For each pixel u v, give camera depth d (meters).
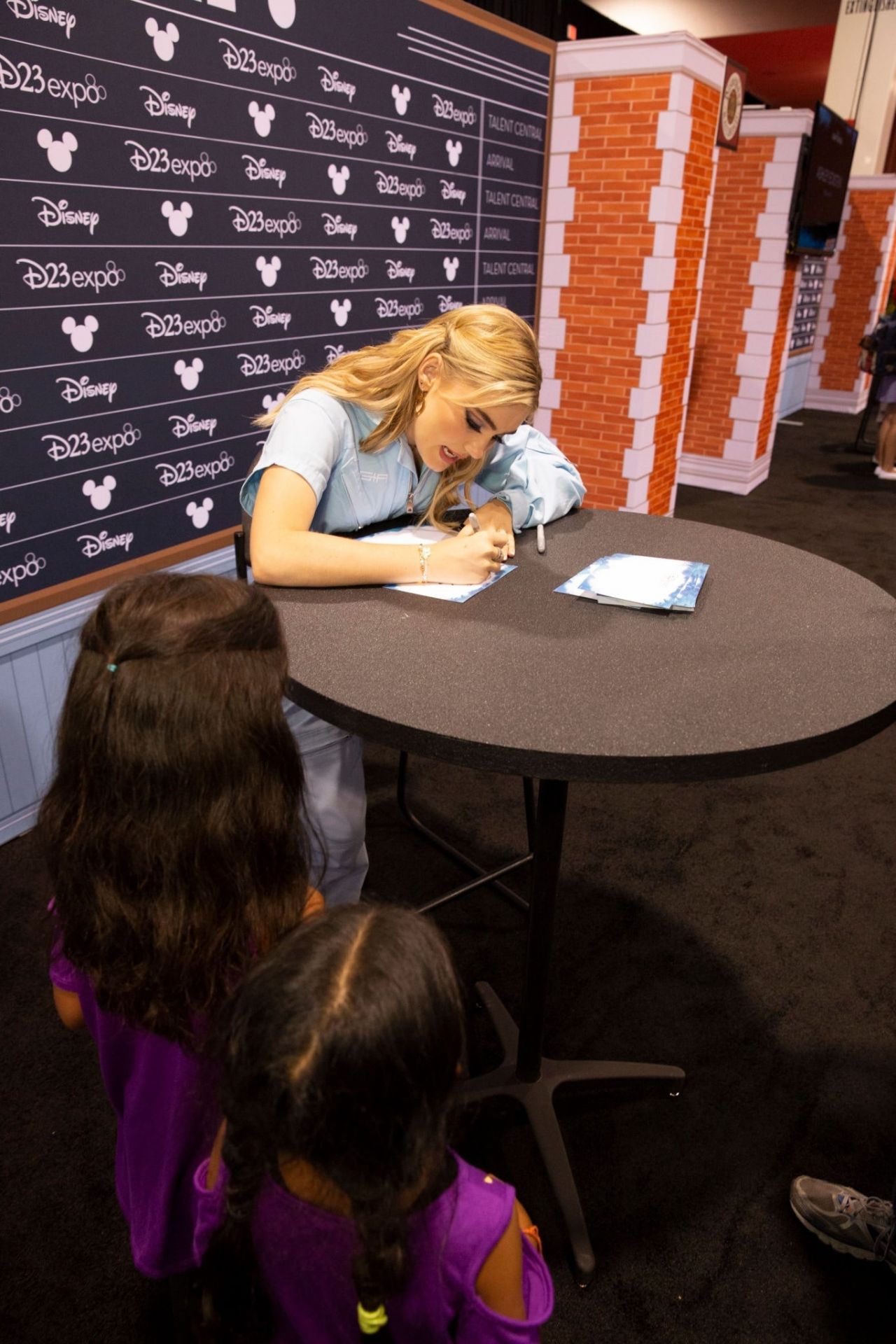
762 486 6.33
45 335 2.02
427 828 2.43
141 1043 0.79
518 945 2.01
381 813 2.50
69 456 2.16
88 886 0.73
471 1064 1.69
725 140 4.22
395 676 1.09
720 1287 1.33
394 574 1.37
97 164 2.02
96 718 0.68
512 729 0.98
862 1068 1.72
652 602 1.31
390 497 1.56
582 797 2.64
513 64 3.46
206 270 2.37
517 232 3.85
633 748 0.94
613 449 4.34
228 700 0.69
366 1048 0.53
